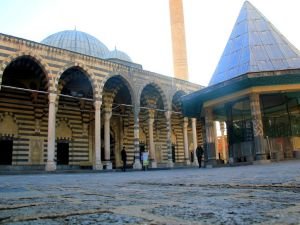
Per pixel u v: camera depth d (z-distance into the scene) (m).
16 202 2.79
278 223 1.46
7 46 22.70
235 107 22.33
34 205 2.51
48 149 23.95
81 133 31.97
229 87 20.48
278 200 2.44
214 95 22.25
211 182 5.24
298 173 6.75
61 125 30.75
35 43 24.11
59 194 3.73
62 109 30.95
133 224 1.53
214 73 23.92
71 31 38.12
